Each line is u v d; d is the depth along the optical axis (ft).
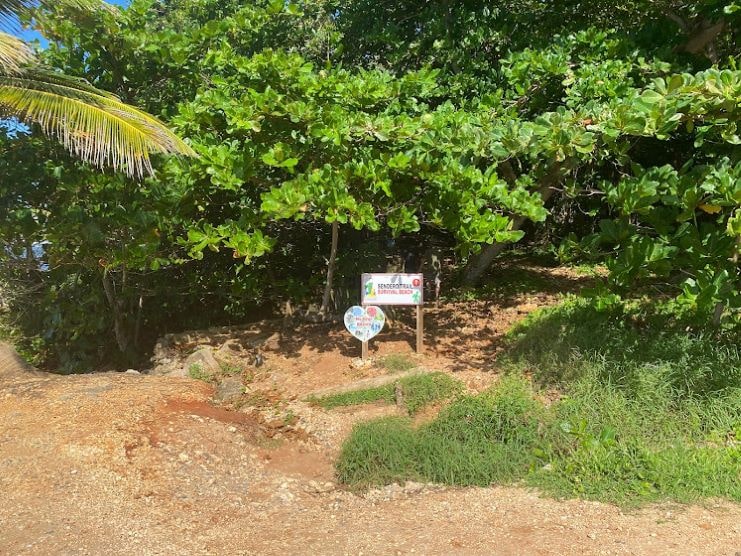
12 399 20.11
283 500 15.30
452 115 21.01
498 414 17.12
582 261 32.91
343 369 21.89
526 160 24.76
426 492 15.35
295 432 18.53
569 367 18.34
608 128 17.61
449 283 30.68
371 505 14.90
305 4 29.94
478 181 19.40
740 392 16.63
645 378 17.42
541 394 18.12
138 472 15.96
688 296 17.42
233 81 23.85
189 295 29.99
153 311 30.45
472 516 13.76
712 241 17.10
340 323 26.30
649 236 19.45
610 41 24.31
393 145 21.20
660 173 17.66
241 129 21.17
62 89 19.49
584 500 14.17
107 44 25.58
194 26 29.40
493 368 20.54
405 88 23.08
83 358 30.04
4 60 17.63
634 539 12.32
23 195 25.79
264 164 21.66
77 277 26.86
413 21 31.35
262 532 13.51
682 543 12.12
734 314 20.56
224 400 20.90
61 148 25.09
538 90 24.85
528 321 23.45
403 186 21.27
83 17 24.25
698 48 27.61
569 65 24.38
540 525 13.12
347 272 27.53
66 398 19.84
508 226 20.24
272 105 20.42
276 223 27.14
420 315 22.38
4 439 17.22
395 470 16.06
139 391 20.63
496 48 29.22
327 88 21.86
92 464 16.07
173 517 14.23
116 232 24.11
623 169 26.86
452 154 19.79
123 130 18.70
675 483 14.28
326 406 19.65
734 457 15.03
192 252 20.81
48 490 15.05
